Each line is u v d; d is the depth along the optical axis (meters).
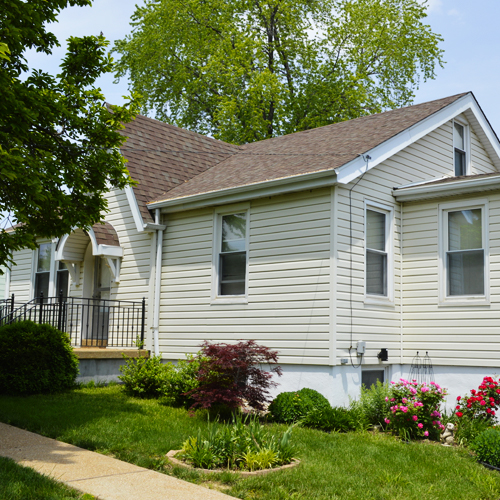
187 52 29.45
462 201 11.66
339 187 11.12
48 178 8.59
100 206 9.87
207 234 13.22
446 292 11.77
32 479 5.82
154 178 14.83
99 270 16.12
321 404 9.88
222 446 7.06
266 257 11.97
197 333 13.06
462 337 11.39
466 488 6.48
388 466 7.12
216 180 13.95
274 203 11.98
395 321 12.14
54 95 9.11
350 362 10.92
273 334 11.61
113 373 13.05
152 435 7.96
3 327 11.30
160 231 14.07
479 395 9.81
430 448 8.28
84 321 15.92
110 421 8.79
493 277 11.09
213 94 29.88
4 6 8.76
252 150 17.25
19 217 8.03
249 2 29.22
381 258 12.16
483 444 7.75
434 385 9.55
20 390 10.90
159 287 13.97
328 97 29.16
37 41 9.43
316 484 6.25
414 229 12.34
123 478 6.15
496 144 16.11
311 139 15.53
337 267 10.87
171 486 5.95
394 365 12.09
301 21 29.55
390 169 12.48
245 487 6.03
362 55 30.41
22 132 8.41
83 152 9.62
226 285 12.82
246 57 28.28
